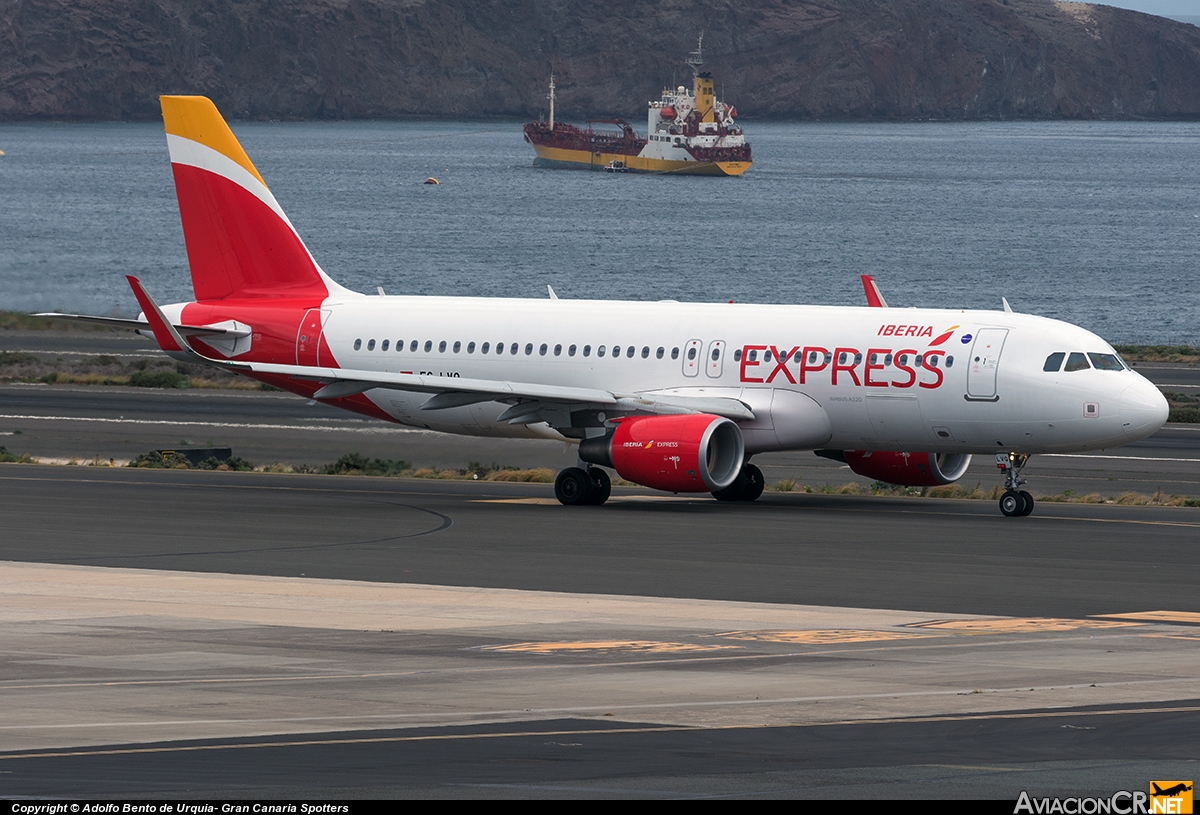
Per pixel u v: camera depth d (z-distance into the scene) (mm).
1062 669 72500
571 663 74375
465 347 163625
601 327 158625
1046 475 186250
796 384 147875
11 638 81688
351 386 147000
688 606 93188
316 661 75125
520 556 114562
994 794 49062
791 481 172500
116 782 50719
